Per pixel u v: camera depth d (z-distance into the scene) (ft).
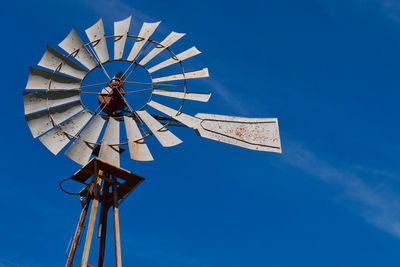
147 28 57.77
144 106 53.83
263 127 54.90
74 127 51.24
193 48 57.00
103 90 54.65
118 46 56.34
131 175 51.47
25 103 50.31
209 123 54.19
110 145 51.21
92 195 50.34
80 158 49.96
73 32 55.16
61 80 52.60
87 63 54.49
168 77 55.26
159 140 51.47
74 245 48.49
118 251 48.67
